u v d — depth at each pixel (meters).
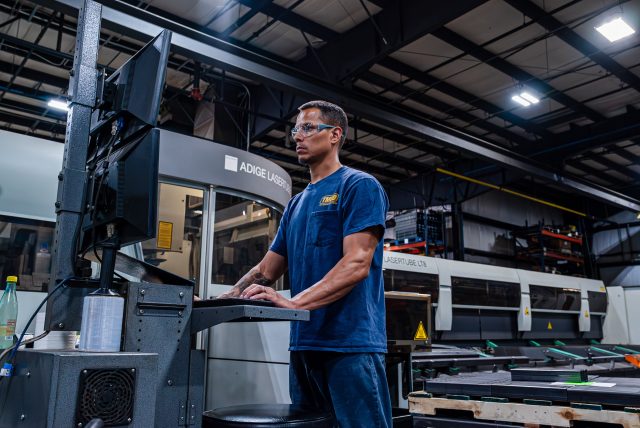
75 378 0.86
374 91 6.98
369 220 1.32
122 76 1.25
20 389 0.96
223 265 3.62
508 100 7.12
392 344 2.42
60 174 1.23
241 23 5.31
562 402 2.07
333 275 1.27
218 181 3.36
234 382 2.33
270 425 1.09
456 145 6.08
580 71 6.35
